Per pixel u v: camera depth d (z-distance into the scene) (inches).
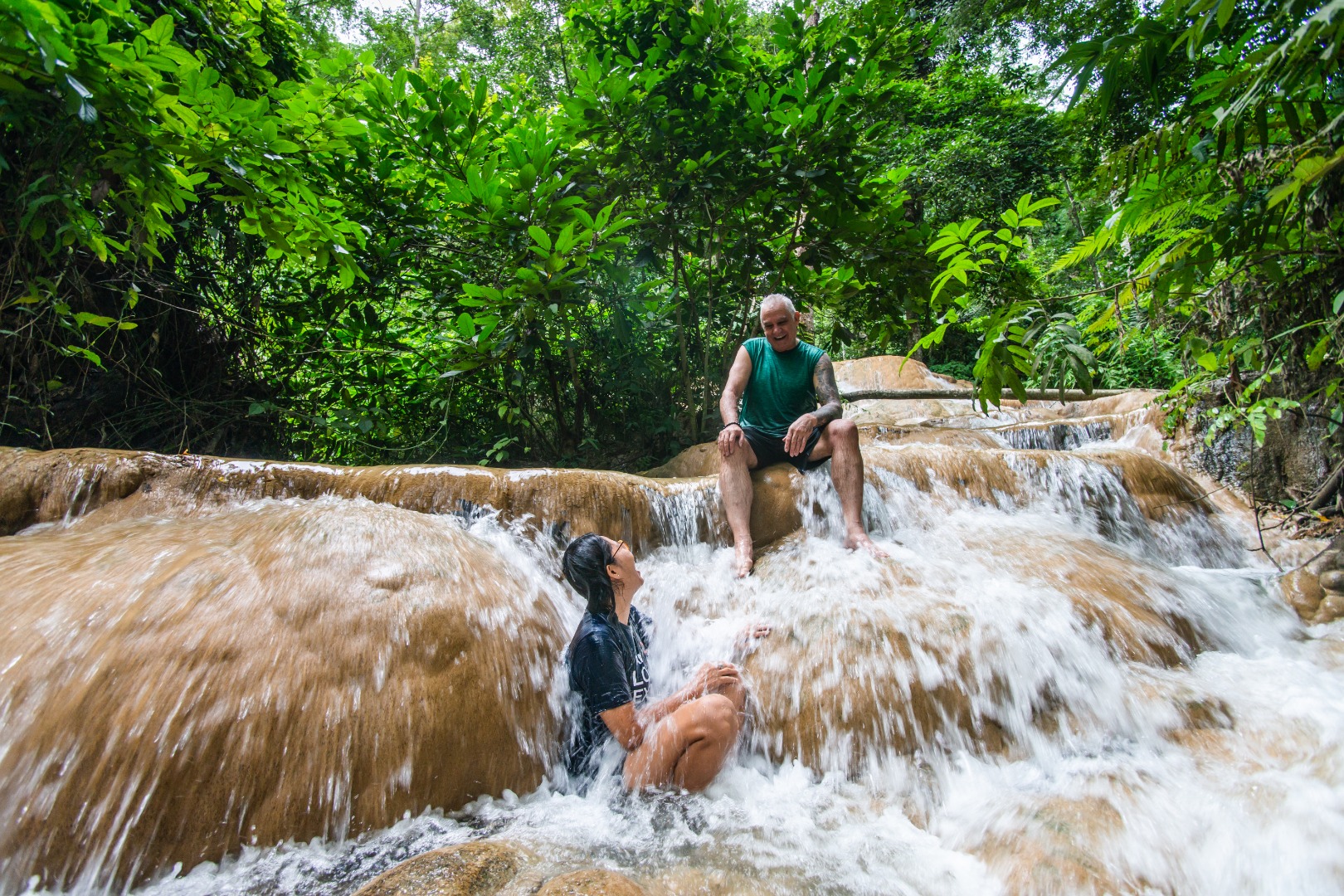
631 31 194.1
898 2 187.5
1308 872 63.9
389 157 179.8
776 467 141.3
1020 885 65.0
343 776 73.5
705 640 107.5
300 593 83.0
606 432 216.4
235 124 116.3
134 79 102.9
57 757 65.8
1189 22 70.4
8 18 84.8
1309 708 89.9
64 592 76.3
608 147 185.9
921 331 351.6
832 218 195.2
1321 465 148.0
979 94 481.7
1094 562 120.2
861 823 78.1
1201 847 68.4
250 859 68.9
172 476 107.4
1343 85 73.4
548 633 97.3
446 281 191.8
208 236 161.5
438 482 120.0
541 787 85.4
